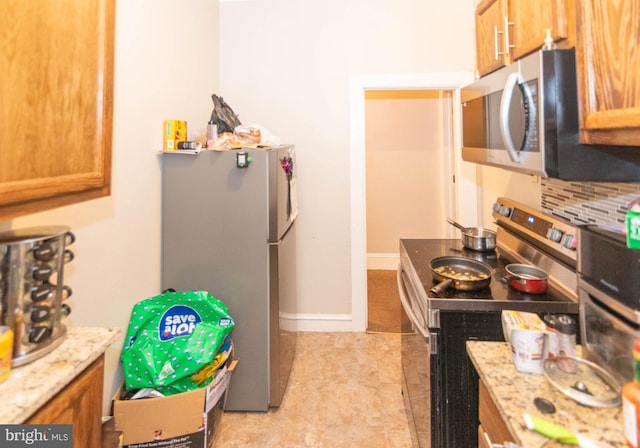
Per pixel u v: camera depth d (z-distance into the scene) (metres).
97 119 0.94
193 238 1.88
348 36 2.74
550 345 0.88
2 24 0.65
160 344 1.52
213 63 2.67
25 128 0.71
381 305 3.39
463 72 2.69
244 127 2.11
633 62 0.77
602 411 0.72
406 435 1.75
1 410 0.66
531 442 0.65
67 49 0.82
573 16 0.99
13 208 0.69
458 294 1.26
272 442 1.71
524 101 1.12
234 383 1.91
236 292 1.88
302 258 2.87
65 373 0.78
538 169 1.06
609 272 0.87
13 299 0.80
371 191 4.32
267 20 2.77
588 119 0.93
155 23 1.81
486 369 0.89
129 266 1.60
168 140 1.87
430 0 2.69
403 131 4.22
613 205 1.18
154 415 1.38
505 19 1.50
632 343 0.76
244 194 1.85
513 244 1.75
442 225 4.16
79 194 0.89
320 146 2.80
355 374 2.29
